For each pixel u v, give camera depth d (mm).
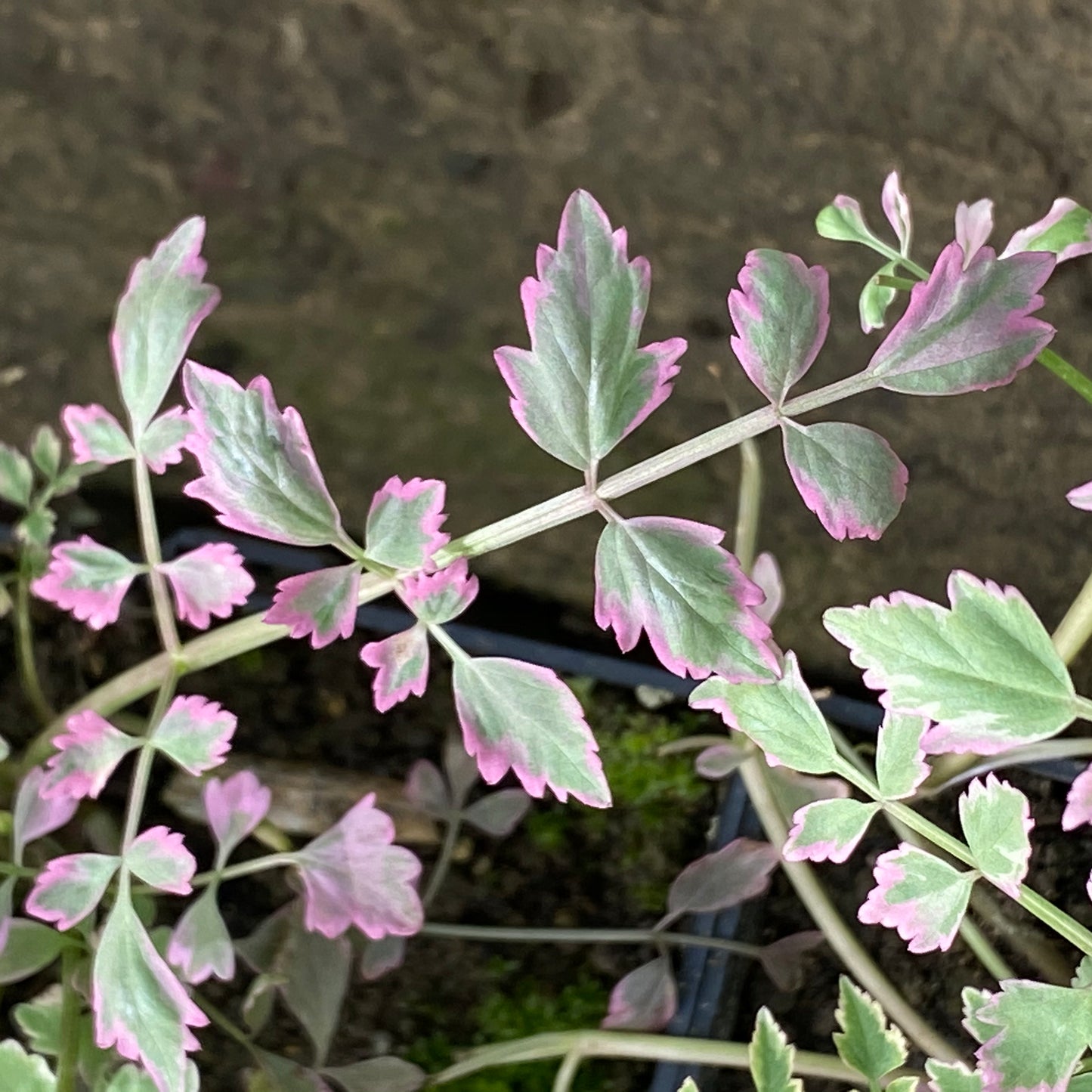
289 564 221
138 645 219
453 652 133
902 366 121
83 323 242
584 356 122
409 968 196
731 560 122
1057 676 119
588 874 203
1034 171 246
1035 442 229
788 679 131
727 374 235
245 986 195
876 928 188
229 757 206
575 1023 192
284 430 127
